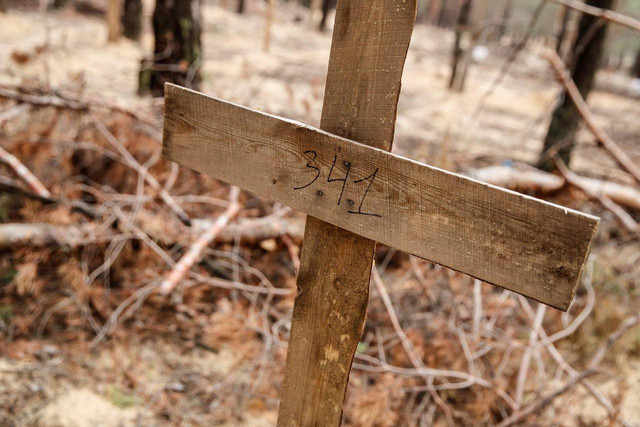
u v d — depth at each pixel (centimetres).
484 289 307
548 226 85
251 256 335
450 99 1005
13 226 276
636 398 283
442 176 94
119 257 303
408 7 96
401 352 270
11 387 229
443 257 98
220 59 920
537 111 1023
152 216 302
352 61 106
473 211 92
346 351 122
